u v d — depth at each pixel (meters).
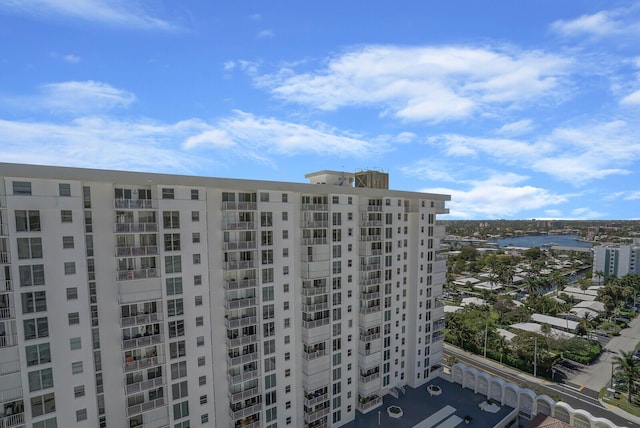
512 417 54.00
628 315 121.31
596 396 67.31
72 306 30.73
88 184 31.67
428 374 63.12
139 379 35.16
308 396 46.16
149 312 35.44
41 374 29.69
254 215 40.28
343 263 49.03
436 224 62.19
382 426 50.19
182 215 35.69
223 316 39.44
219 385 39.50
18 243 28.31
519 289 155.50
